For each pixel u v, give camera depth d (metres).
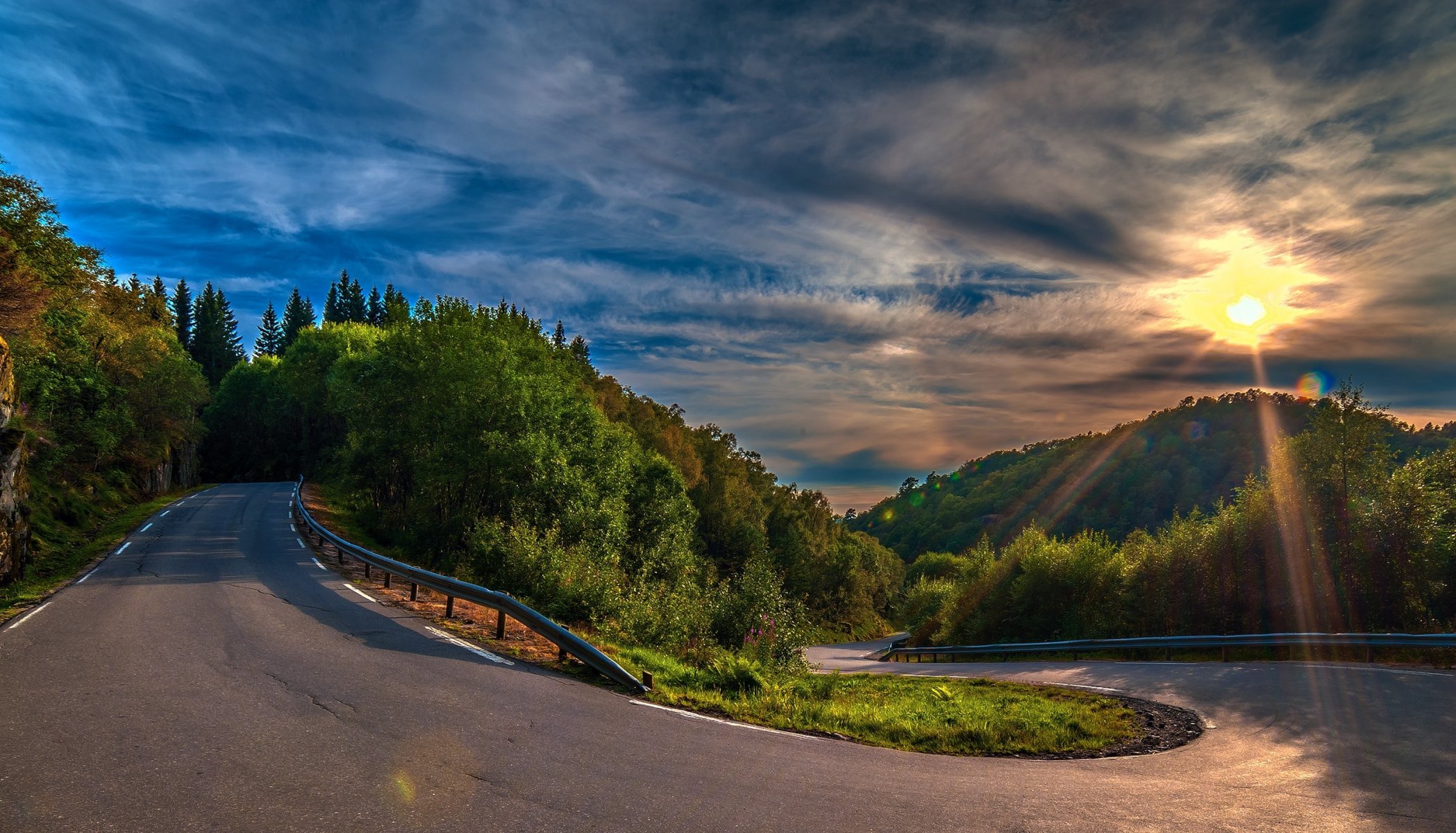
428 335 35.62
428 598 15.36
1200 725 9.81
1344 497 20.67
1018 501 187.38
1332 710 9.93
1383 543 19.45
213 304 113.75
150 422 52.53
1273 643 16.94
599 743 6.25
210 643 9.63
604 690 8.80
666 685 9.68
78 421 36.88
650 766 5.64
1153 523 151.88
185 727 6.02
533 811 4.49
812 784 5.52
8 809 4.28
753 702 9.17
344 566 19.59
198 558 20.19
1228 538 23.55
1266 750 7.89
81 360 37.38
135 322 63.62
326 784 4.81
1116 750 8.45
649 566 35.34
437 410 33.50
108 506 36.34
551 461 30.17
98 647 9.36
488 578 16.77
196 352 110.88
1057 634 29.83
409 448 35.72
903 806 5.09
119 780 4.81
